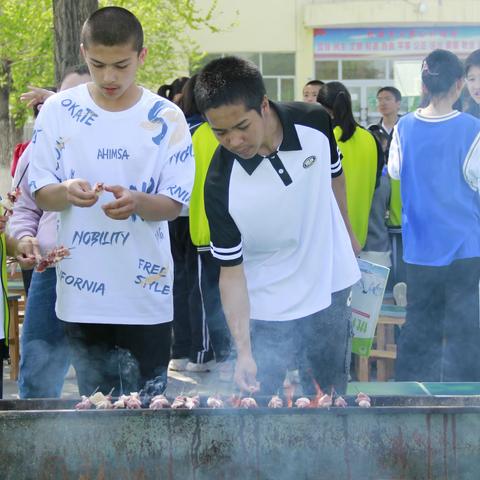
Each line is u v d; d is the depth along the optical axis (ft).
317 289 15.80
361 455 12.94
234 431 12.85
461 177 21.36
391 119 32.81
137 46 14.99
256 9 94.53
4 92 70.79
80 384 16.31
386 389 19.21
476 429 12.94
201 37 93.71
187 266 26.37
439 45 95.76
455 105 25.75
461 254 21.43
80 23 27.71
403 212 22.24
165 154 15.43
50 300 18.31
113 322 15.58
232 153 15.01
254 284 16.02
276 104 14.96
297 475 12.98
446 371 22.11
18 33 65.00
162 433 12.81
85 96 15.47
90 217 15.43
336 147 15.93
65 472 12.81
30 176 15.60
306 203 15.51
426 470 12.97
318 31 95.55
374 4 93.66
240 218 15.26
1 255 16.28
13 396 24.90
